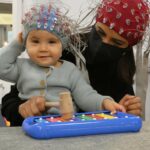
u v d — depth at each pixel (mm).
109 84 942
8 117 772
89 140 484
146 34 909
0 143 460
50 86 794
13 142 467
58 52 783
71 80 814
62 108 549
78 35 896
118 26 814
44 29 752
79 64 876
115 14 819
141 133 534
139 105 743
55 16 774
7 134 516
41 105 641
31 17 769
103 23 828
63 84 801
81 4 1323
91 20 940
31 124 515
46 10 782
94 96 768
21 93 821
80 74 837
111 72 932
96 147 444
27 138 492
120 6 829
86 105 773
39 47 764
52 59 784
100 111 651
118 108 666
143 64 1011
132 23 827
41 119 553
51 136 490
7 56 812
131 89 956
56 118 562
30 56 783
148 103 1305
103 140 484
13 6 1544
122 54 903
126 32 823
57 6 872
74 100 813
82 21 959
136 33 842
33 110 638
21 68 814
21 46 823
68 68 825
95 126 517
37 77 790
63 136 499
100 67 923
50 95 787
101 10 856
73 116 572
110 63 912
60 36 780
